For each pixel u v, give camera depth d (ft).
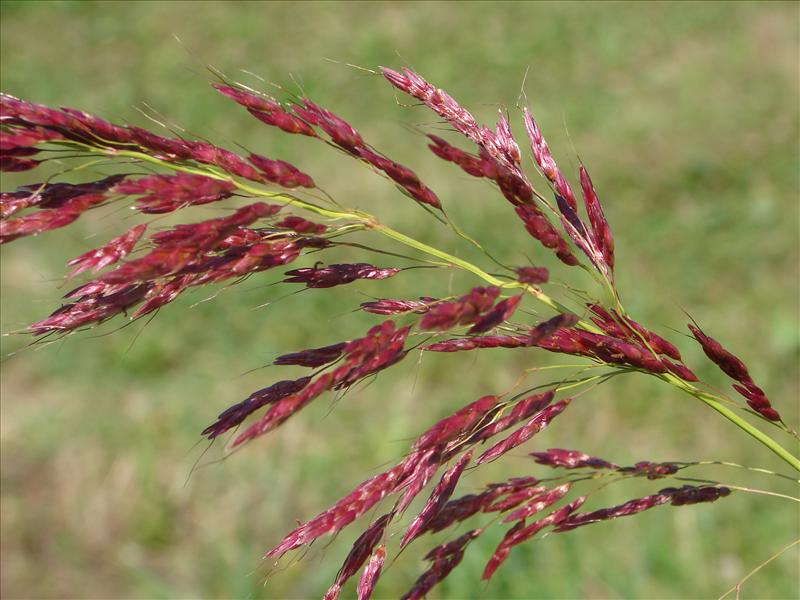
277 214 4.18
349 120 32.19
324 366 4.34
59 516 14.64
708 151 28.14
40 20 42.96
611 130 30.45
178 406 16.70
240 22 43.19
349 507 4.05
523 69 36.91
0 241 3.62
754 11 40.57
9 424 16.35
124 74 37.78
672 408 16.02
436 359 17.40
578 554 12.84
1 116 3.84
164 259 3.63
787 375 17.29
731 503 13.66
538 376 17.19
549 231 4.32
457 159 4.20
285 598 12.86
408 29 42.34
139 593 13.47
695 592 12.34
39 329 4.03
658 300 19.95
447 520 4.80
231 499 14.47
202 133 31.19
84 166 3.99
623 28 40.01
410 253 22.30
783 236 22.54
